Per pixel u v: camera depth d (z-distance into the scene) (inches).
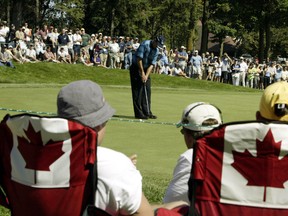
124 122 538.9
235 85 1393.9
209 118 165.5
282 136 131.0
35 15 2381.9
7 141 136.7
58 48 1299.2
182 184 158.1
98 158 131.2
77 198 130.2
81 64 1283.2
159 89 1104.8
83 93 135.0
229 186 134.3
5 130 135.9
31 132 130.2
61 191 130.8
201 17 2723.9
